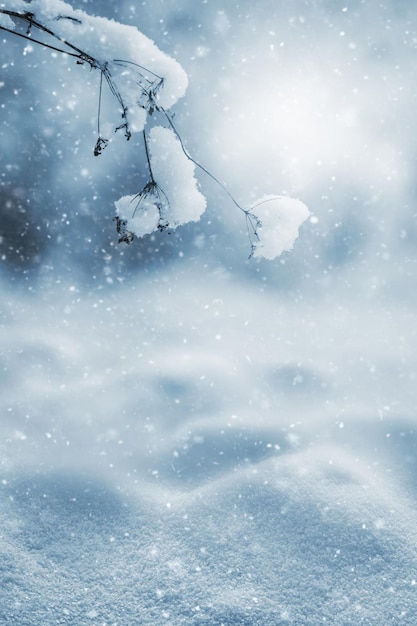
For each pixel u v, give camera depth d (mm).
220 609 1692
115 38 1829
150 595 1747
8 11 1733
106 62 1837
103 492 2365
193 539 2029
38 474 2449
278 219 1990
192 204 1980
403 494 2402
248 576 1840
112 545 1992
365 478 2512
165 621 1645
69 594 1732
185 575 1839
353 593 1779
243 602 1726
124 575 1833
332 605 1729
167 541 2020
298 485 2404
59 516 2148
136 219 1953
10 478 2377
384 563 1915
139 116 1891
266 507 2227
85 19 1822
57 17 1786
